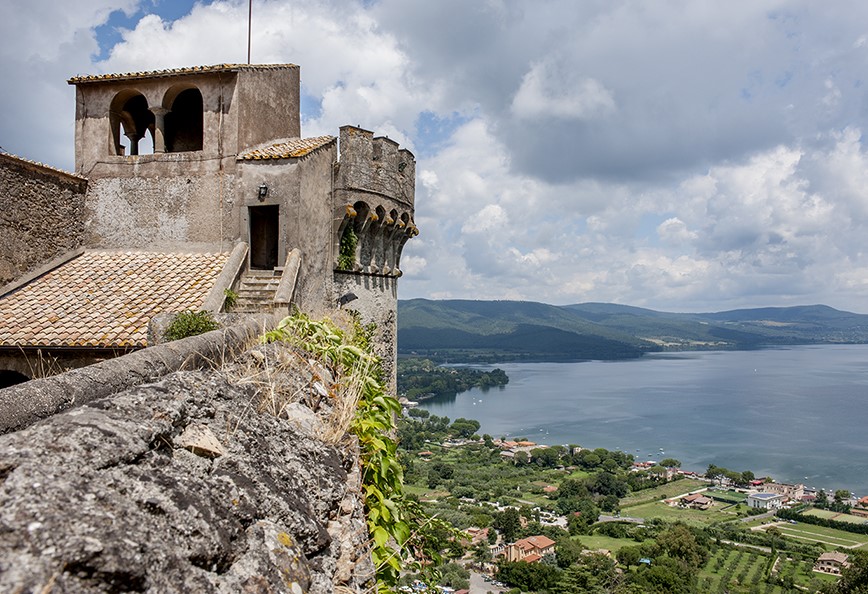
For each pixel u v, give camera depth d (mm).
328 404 7398
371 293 24109
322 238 19938
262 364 6949
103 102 19625
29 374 14867
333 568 4488
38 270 17906
